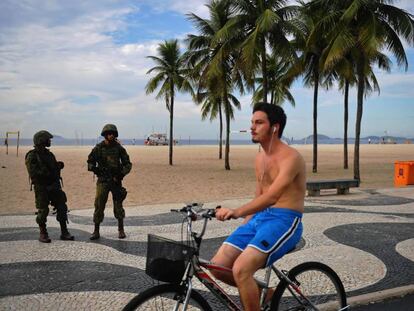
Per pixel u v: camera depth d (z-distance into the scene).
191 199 12.80
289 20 18.73
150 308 2.86
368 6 16.31
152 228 8.30
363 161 34.41
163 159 36.59
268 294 3.33
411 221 9.02
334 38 17.14
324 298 3.58
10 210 10.77
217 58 19.84
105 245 7.00
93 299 4.65
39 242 7.20
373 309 4.39
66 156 39.03
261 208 2.97
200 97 29.11
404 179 16.77
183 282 2.93
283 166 3.08
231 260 3.17
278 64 28.23
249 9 18.86
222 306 4.42
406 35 16.31
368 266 5.84
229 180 18.78
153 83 29.58
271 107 3.21
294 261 6.07
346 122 26.47
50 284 5.14
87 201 12.36
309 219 9.20
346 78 21.67
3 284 5.14
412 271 5.63
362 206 11.06
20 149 60.22
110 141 7.24
